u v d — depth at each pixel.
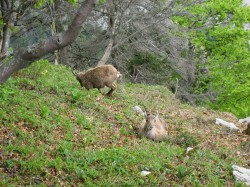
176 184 8.70
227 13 29.19
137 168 9.07
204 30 28.69
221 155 11.27
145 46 25.64
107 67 14.84
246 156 11.70
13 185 7.25
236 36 28.58
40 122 10.27
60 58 25.55
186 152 10.66
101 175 8.41
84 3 6.16
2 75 6.32
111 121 12.48
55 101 12.50
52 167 8.24
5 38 7.95
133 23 24.58
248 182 9.78
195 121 15.32
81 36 26.70
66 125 10.70
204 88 30.00
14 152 8.48
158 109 16.09
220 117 17.25
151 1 24.31
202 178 9.38
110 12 24.12
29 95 12.24
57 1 11.41
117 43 24.53
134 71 27.41
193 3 25.47
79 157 8.96
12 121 9.88
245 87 27.23
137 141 11.14
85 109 12.73
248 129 14.04
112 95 15.55
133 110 14.22
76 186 7.88
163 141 11.79
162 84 28.61
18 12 8.08
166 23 26.28
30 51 6.21
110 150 9.57
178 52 27.48
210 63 29.41
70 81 15.76
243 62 28.05
